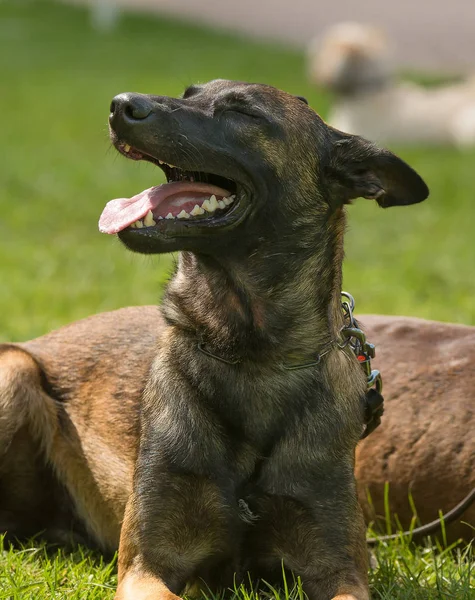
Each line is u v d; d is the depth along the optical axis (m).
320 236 8.98
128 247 8.31
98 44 53.59
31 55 50.06
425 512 10.06
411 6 67.12
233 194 8.75
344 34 35.00
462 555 9.83
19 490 10.49
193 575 9.05
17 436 10.29
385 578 9.20
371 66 33.97
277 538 8.81
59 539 10.31
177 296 9.01
